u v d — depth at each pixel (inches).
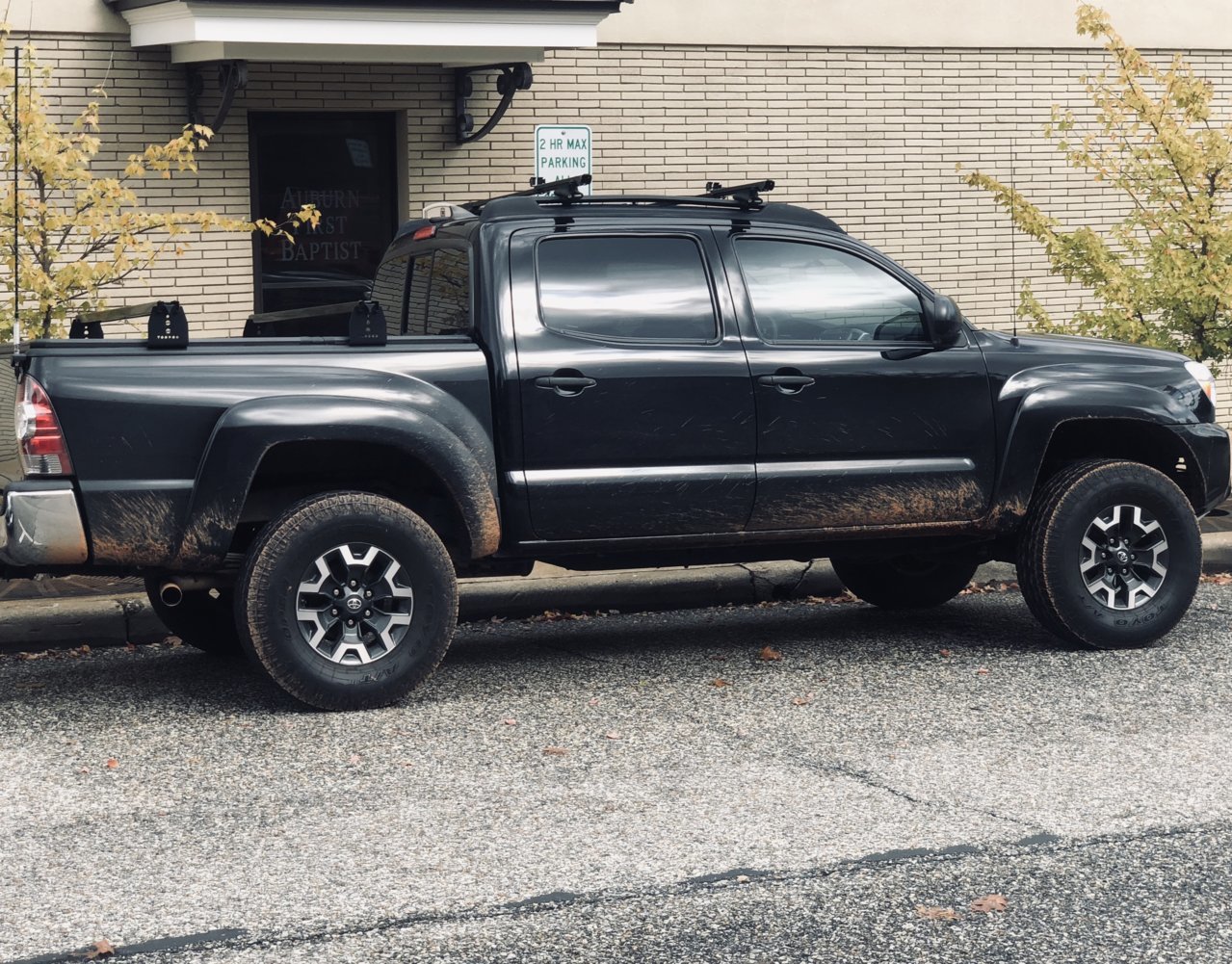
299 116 500.4
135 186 469.1
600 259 280.5
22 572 263.1
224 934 175.8
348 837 206.2
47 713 269.1
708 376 280.8
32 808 219.5
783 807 216.5
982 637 323.0
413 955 170.1
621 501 278.1
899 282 298.7
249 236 486.3
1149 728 253.4
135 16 453.4
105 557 255.0
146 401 254.1
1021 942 173.3
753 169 542.0
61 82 456.8
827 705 269.3
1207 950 171.2
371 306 265.0
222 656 310.3
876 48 552.1
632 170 528.1
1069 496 301.1
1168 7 591.5
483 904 183.6
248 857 199.2
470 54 474.6
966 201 572.1
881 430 292.2
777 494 286.2
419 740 250.1
